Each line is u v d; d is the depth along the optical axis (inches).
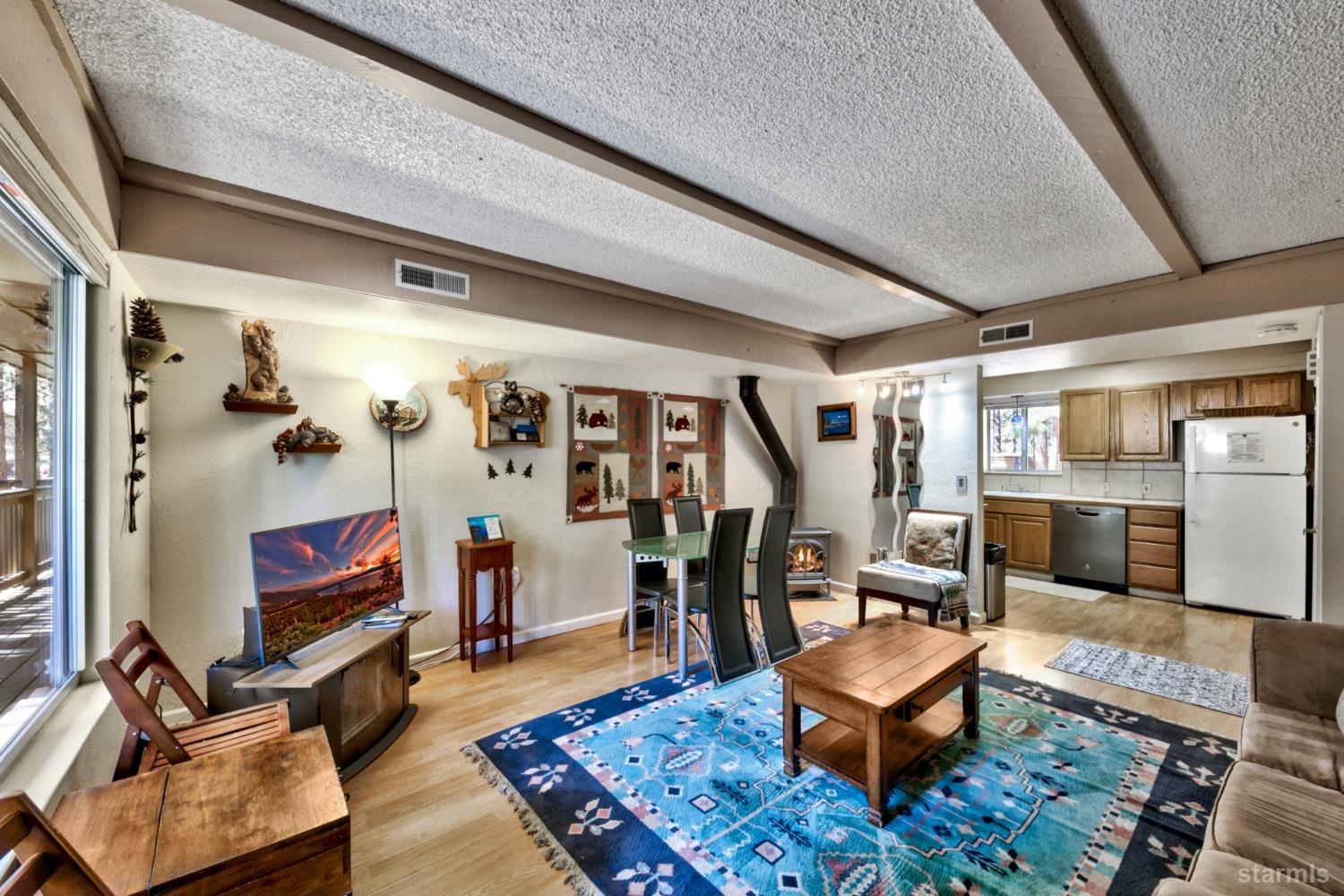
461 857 69.3
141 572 91.0
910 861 67.5
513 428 146.9
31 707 57.4
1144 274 117.6
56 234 53.3
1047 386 227.1
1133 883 63.5
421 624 133.9
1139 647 144.5
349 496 122.6
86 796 48.7
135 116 61.4
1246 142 66.8
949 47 50.6
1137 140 66.6
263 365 109.9
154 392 100.0
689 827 74.5
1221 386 185.2
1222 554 177.0
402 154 70.2
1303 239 98.7
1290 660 76.3
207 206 79.1
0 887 38.3
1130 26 48.4
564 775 86.7
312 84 56.1
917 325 164.9
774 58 52.4
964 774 85.7
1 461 52.0
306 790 50.2
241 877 42.3
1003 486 248.7
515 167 73.2
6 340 52.6
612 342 136.7
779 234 91.7
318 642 93.0
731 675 122.6
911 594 150.9
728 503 204.8
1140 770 86.7
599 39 50.1
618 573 173.0
